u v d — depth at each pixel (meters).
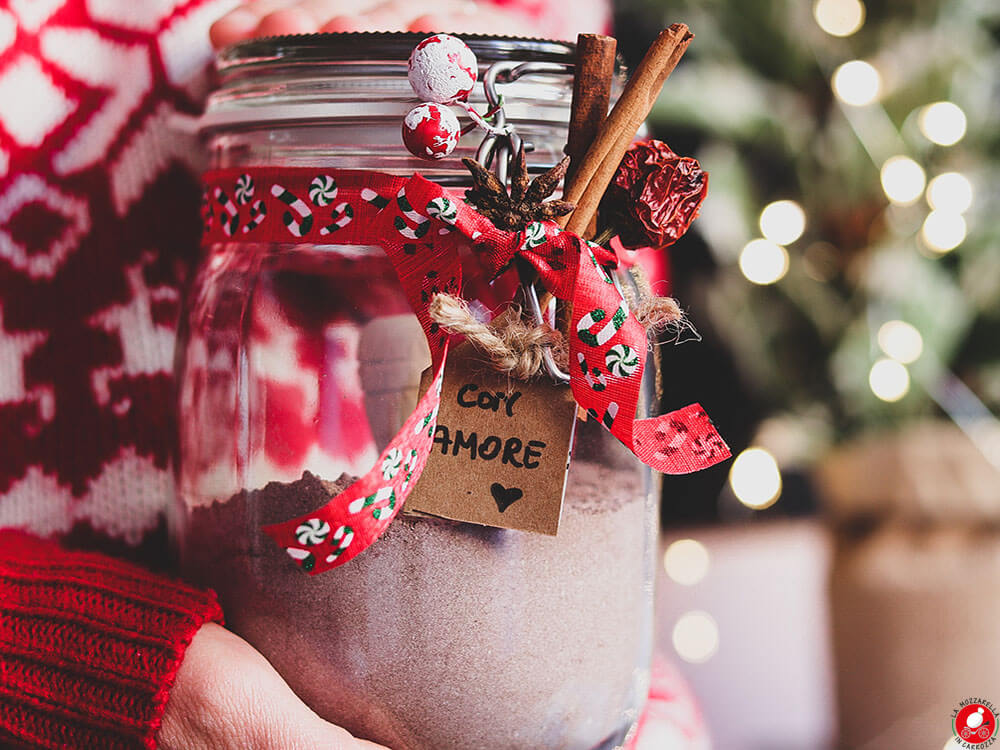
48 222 0.44
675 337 0.39
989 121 1.05
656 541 0.41
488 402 0.35
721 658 1.05
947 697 0.93
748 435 1.21
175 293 0.45
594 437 0.37
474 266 0.36
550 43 0.37
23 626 0.38
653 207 0.36
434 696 0.36
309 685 0.37
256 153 0.38
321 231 0.36
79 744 0.36
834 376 1.11
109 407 0.45
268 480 0.37
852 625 0.98
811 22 1.02
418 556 0.36
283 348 0.36
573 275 0.34
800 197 1.07
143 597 0.37
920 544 0.99
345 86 0.36
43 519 0.44
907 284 1.05
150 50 0.44
